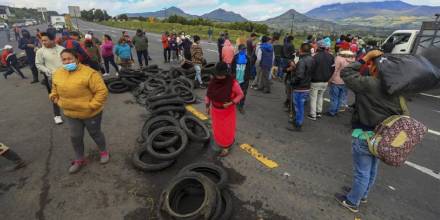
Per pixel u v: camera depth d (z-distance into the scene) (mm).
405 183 3504
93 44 8461
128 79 8070
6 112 6141
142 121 5527
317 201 3105
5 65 10164
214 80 3682
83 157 3758
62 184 3398
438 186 3455
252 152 4262
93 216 2846
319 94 5750
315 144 4590
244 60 5742
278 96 7547
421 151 4426
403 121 2240
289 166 3859
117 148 4340
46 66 4848
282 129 5223
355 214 2906
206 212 2607
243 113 6086
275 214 2893
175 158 3797
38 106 6566
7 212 2914
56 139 4703
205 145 4422
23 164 3816
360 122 2525
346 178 3576
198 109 6250
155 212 2900
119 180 3475
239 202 3076
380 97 2307
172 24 52281
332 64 5406
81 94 3250
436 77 2057
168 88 6754
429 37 9078
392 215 2902
